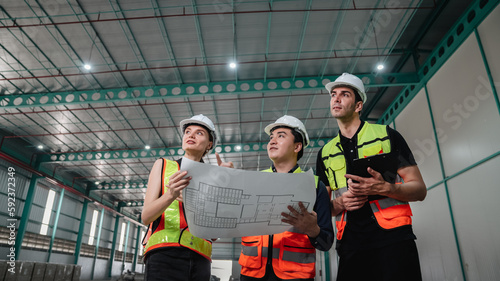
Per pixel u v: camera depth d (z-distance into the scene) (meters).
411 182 2.24
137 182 29.86
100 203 30.41
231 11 11.11
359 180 2.08
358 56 13.41
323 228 2.30
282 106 17.05
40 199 23.30
